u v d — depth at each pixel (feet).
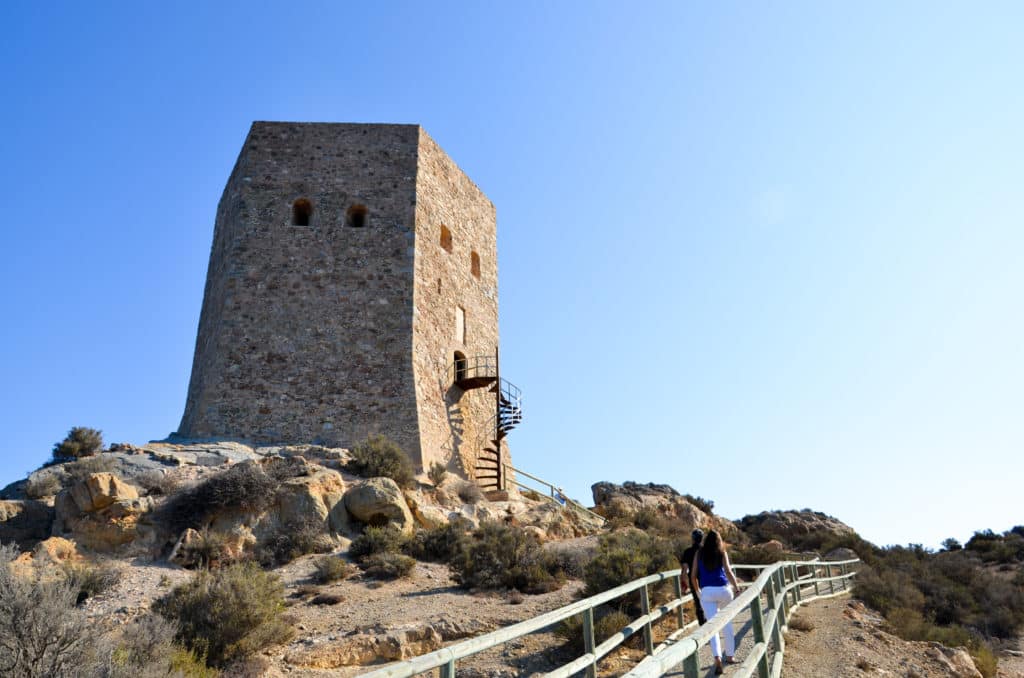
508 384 102.89
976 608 81.97
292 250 93.15
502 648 39.88
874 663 40.65
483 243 116.67
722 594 30.71
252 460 69.05
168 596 44.39
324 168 98.63
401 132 103.24
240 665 36.55
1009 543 139.44
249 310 89.20
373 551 61.05
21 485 68.28
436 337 96.68
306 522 64.18
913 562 108.37
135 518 59.11
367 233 95.71
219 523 61.57
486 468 94.22
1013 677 56.59
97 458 68.59
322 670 37.55
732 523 147.64
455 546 62.80
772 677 29.86
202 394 86.94
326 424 84.84
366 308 91.56
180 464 70.03
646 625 34.53
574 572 58.29
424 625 42.34
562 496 106.63
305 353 88.07
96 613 44.60
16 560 52.44
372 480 71.15
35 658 28.27
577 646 39.19
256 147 98.27
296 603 49.01
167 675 30.48
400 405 86.89
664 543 60.70
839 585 74.08
